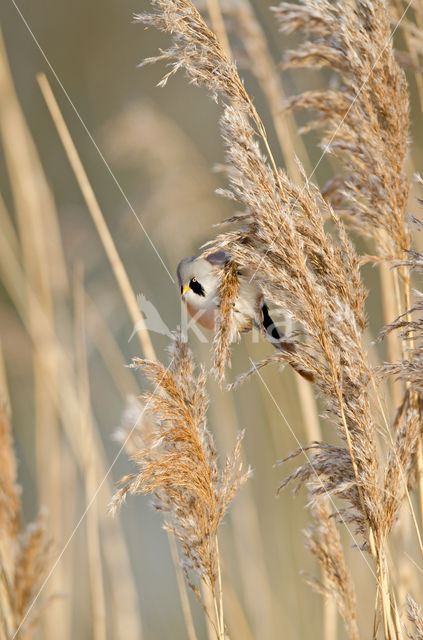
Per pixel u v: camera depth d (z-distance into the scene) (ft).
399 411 15.40
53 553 17.48
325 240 13.96
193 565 14.40
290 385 28.50
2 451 17.70
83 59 52.34
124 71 52.31
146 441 16.79
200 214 33.68
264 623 26.11
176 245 34.45
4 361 34.71
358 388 13.51
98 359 36.78
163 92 51.06
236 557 28.17
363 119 15.49
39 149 48.29
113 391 36.55
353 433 13.61
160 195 33.78
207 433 14.25
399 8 19.38
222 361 13.53
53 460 25.50
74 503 27.86
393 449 13.80
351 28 15.38
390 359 19.15
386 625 13.42
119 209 42.32
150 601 31.42
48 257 32.42
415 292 13.99
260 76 26.40
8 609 17.33
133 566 31.78
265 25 33.88
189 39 13.61
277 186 13.92
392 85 15.33
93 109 50.65
